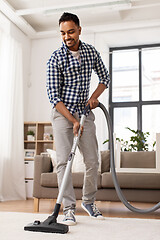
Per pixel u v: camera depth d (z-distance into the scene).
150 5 4.26
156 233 1.53
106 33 4.98
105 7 4.16
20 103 4.44
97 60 1.99
